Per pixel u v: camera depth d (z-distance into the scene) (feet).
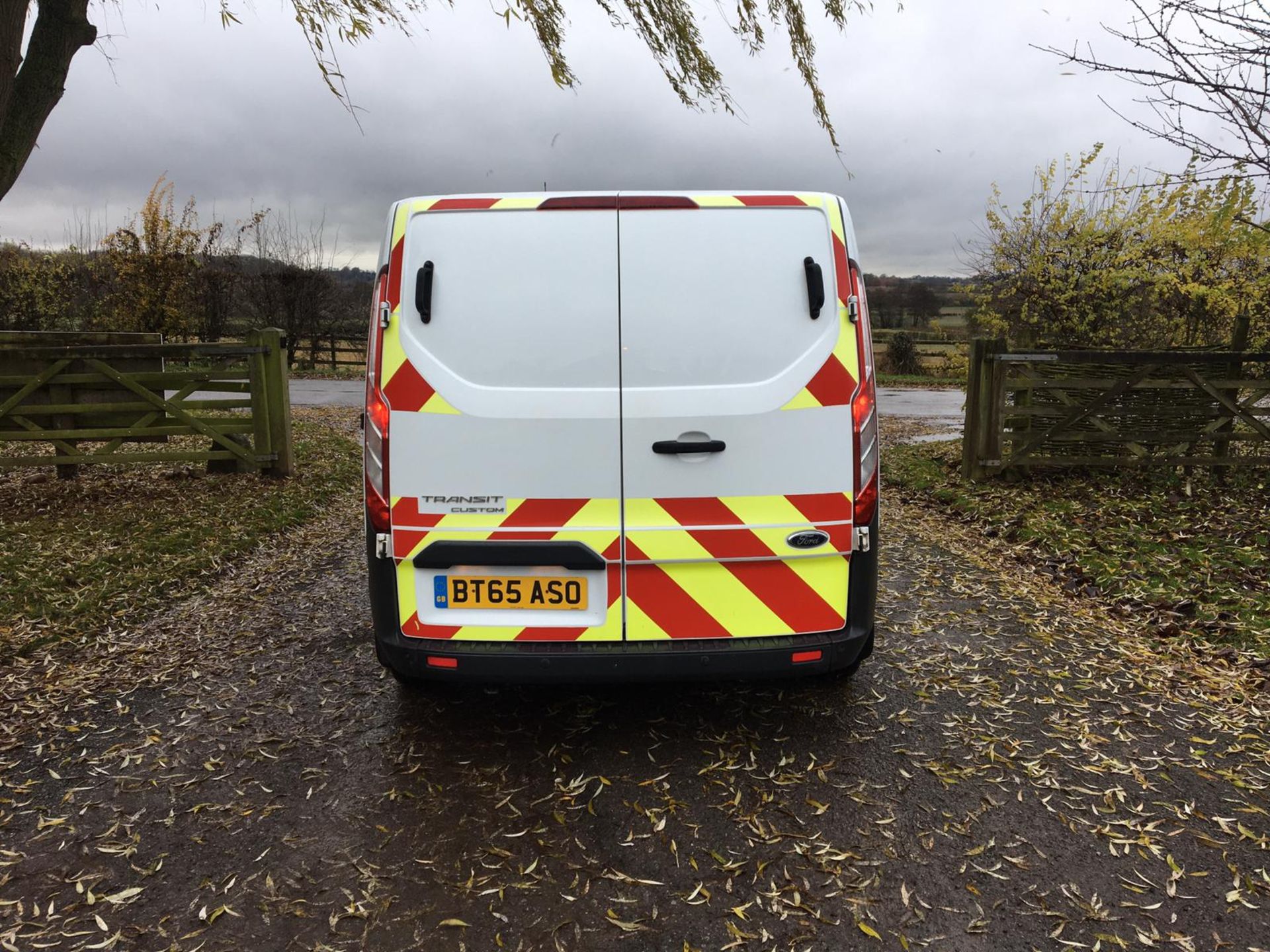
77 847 8.63
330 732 11.16
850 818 9.05
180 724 11.37
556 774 10.08
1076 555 18.37
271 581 17.72
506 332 9.35
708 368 9.41
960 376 74.59
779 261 9.46
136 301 71.20
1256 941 7.16
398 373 9.42
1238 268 32.83
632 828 8.95
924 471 29.27
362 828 8.96
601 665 9.55
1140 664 12.96
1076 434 25.17
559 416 9.37
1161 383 24.98
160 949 7.19
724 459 9.50
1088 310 39.75
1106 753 10.32
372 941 7.28
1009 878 8.02
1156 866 8.16
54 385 26.25
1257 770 9.85
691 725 11.29
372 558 9.77
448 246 9.37
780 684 12.50
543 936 7.33
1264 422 24.58
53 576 17.11
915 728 11.09
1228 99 14.79
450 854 8.50
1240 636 13.53
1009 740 10.68
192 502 24.17
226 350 26.37
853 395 9.58
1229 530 19.65
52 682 12.66
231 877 8.14
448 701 12.05
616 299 9.34
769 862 8.33
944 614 15.39
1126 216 37.76
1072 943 7.17
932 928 7.39
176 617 15.52
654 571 9.63
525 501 9.48
